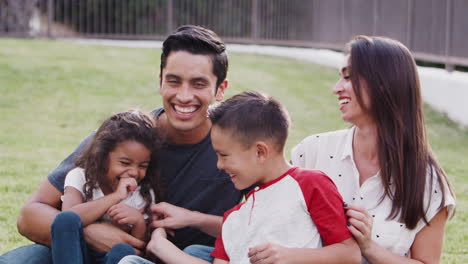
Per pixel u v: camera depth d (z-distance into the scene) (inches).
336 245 103.7
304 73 452.4
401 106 110.8
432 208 111.8
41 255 119.4
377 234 112.7
